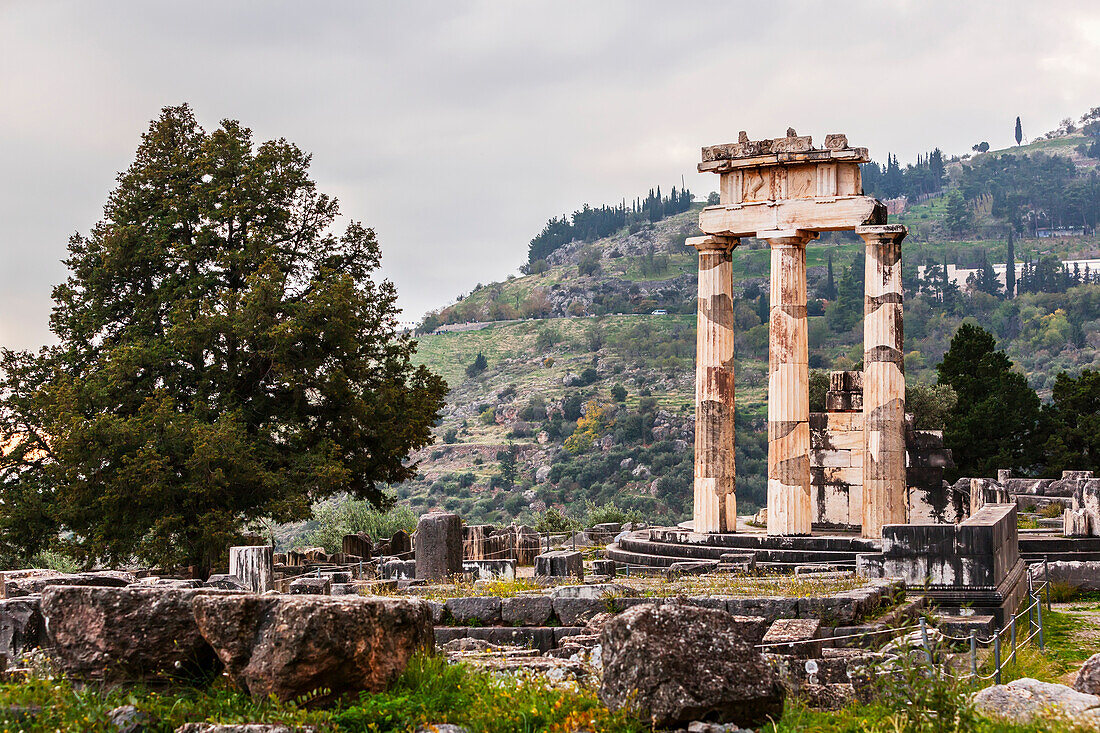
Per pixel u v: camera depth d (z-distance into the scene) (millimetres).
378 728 15945
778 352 49969
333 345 62125
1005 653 27297
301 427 62500
